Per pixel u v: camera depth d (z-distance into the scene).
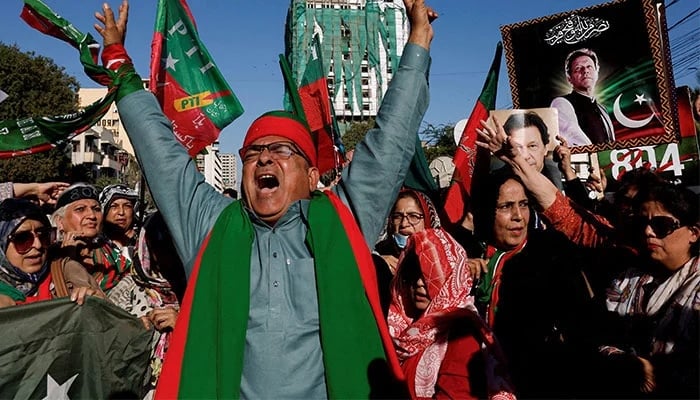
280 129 2.57
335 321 2.23
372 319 2.29
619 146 3.96
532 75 4.27
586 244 2.88
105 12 2.84
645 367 2.24
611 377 2.38
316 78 4.71
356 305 2.28
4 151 3.49
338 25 73.69
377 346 2.25
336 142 5.09
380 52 74.62
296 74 71.25
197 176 2.64
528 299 3.08
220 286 2.28
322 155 4.64
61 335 3.01
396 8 75.81
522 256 3.21
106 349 3.12
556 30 4.21
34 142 3.52
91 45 2.86
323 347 2.24
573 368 2.81
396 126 2.51
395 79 2.60
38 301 2.98
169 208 2.55
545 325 3.01
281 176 2.49
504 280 3.19
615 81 3.99
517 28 4.35
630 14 3.96
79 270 3.30
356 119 73.25
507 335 3.08
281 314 2.29
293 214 2.47
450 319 2.34
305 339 2.28
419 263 2.45
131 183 54.53
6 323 2.89
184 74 3.63
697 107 4.41
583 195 3.70
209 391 2.16
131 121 2.65
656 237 2.32
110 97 3.40
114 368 3.14
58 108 24.45
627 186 2.55
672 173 4.67
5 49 23.77
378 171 2.50
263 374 2.22
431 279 2.39
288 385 2.21
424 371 2.35
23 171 22.02
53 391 2.96
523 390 2.92
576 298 2.97
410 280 2.57
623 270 2.69
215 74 3.64
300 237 2.44
